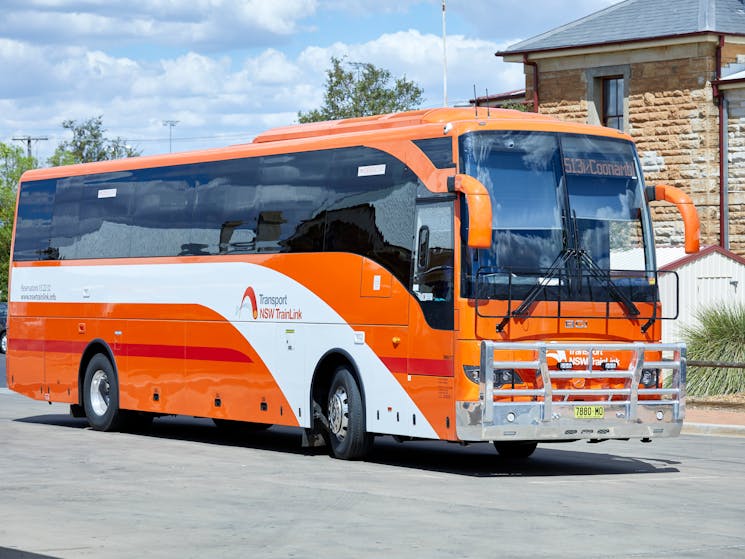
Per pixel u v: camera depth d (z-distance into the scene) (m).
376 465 17.17
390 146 17.08
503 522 12.19
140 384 21.56
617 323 16.42
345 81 62.94
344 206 17.73
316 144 18.36
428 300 16.14
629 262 16.67
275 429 23.78
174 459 17.70
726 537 11.52
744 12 35.72
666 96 35.19
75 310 23.06
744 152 34.31
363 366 17.22
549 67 37.16
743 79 33.84
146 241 21.53
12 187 93.31
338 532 11.57
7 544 10.90
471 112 17.28
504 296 15.73
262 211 19.25
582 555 10.55
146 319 21.42
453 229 15.85
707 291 32.41
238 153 19.83
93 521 12.12
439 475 16.08
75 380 23.06
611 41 35.47
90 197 22.92
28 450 18.89
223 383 19.86
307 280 18.25
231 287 19.69
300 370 18.34
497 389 15.53
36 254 24.14
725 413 24.38
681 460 18.22
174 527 11.80
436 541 11.13
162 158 21.39
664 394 16.59
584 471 16.78
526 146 16.28
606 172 16.70
